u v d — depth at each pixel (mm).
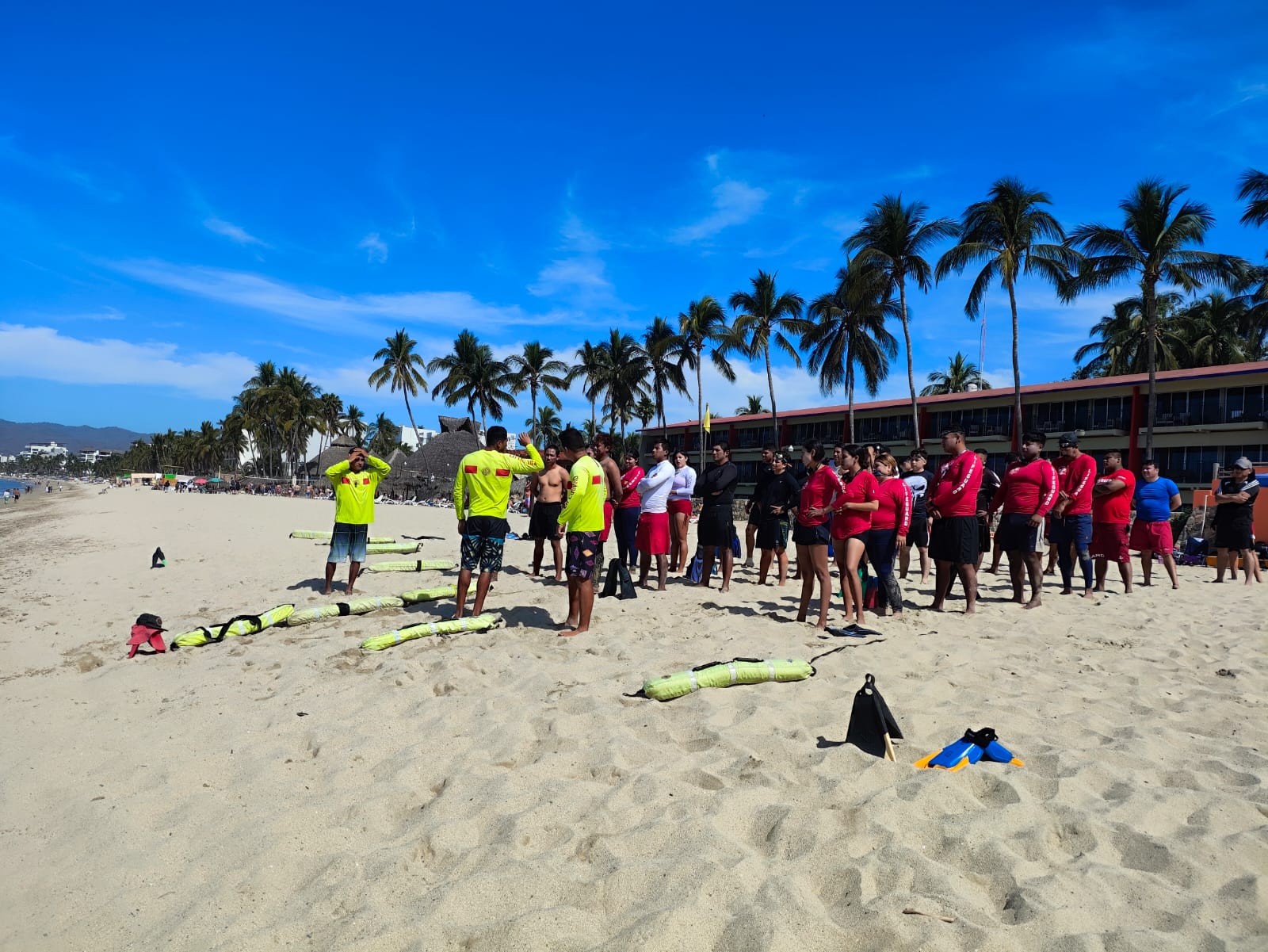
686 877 2584
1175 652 5973
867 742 3695
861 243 37094
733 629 6648
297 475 99125
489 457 6988
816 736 4008
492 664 5500
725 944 2268
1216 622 7242
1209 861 2689
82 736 4270
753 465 57000
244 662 5766
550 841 2947
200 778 3682
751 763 3602
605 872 2672
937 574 7789
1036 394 40531
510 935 2318
